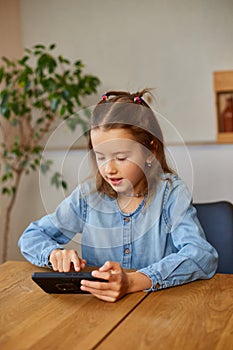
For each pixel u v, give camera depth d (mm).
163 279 1368
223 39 3291
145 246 1585
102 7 3469
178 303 1264
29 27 3604
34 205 3523
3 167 3438
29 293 1380
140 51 3430
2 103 3107
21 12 3604
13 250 3564
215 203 1949
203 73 3336
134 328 1114
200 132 3365
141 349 1009
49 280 1300
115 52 3475
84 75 3471
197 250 1451
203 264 1442
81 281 1285
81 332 1099
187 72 3361
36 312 1230
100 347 1021
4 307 1274
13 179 3520
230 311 1205
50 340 1061
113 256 1614
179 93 3381
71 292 1352
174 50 3369
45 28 3578
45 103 3428
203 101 3346
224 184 3229
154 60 3410
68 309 1241
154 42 3402
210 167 3242
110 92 1523
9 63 3170
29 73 3096
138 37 3428
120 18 3445
